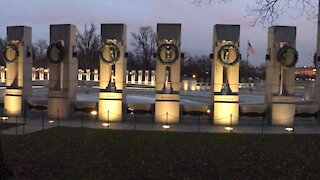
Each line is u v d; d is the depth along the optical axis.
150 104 29.62
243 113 29.17
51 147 17.31
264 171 13.46
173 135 22.27
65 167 13.54
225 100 28.64
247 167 14.02
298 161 15.11
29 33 31.98
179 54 28.95
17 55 31.27
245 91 59.94
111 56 29.44
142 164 14.26
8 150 16.36
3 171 11.55
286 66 28.84
